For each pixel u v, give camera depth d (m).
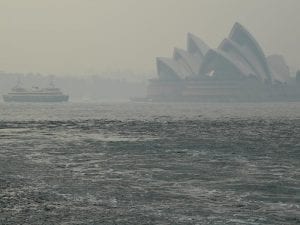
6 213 22.36
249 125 114.12
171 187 29.80
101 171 37.44
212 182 31.91
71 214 22.16
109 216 21.77
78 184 30.92
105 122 128.25
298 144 64.12
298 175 35.31
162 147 59.44
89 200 25.58
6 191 28.31
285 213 22.27
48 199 25.84
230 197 26.38
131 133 87.31
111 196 26.69
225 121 132.62
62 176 34.56
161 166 40.88
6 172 36.72
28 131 93.69
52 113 193.12
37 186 30.17
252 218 21.27
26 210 23.05
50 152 53.25
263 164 42.53
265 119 145.25
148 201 25.28
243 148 58.25
